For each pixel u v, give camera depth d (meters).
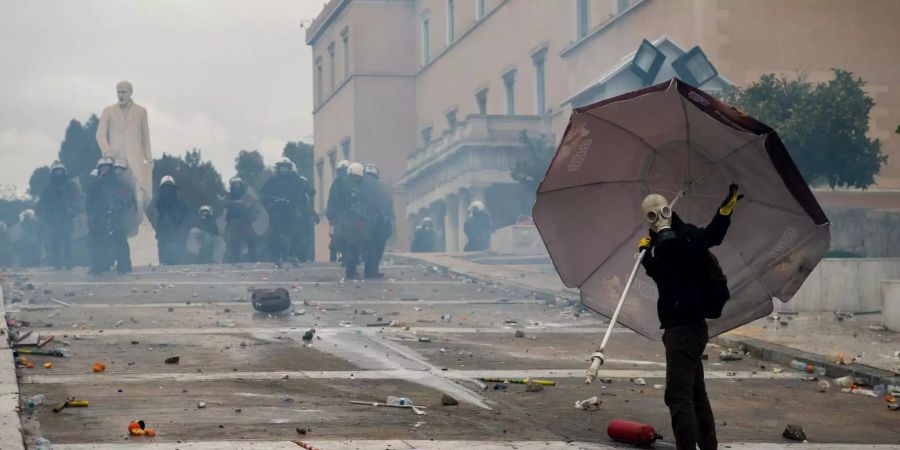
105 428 10.87
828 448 10.93
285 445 10.14
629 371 15.82
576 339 19.92
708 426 10.01
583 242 11.59
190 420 11.34
